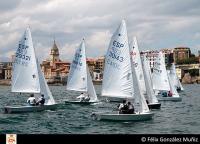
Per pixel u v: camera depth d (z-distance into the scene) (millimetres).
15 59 52719
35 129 35969
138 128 36000
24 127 37250
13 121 41656
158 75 80375
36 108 50938
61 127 37219
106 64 42969
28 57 52719
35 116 46562
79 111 53594
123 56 41969
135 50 59156
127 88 41656
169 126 37844
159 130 35094
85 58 68750
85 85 68250
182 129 36031
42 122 41000
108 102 70625
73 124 39219
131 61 41719
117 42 42344
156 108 58906
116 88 42375
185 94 118500
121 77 42031
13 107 49188
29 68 52688
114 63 42469
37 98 54562
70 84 69750
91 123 39625
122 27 42188
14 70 52719
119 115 39344
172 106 65125
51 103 53844
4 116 46094
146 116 40562
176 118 45688
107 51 42969
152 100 58812
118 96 42188
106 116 40031
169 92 79688
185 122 41594
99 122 39938
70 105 63906
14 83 52719
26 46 52656
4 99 90188
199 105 67688
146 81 58656
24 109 49781
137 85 41438
